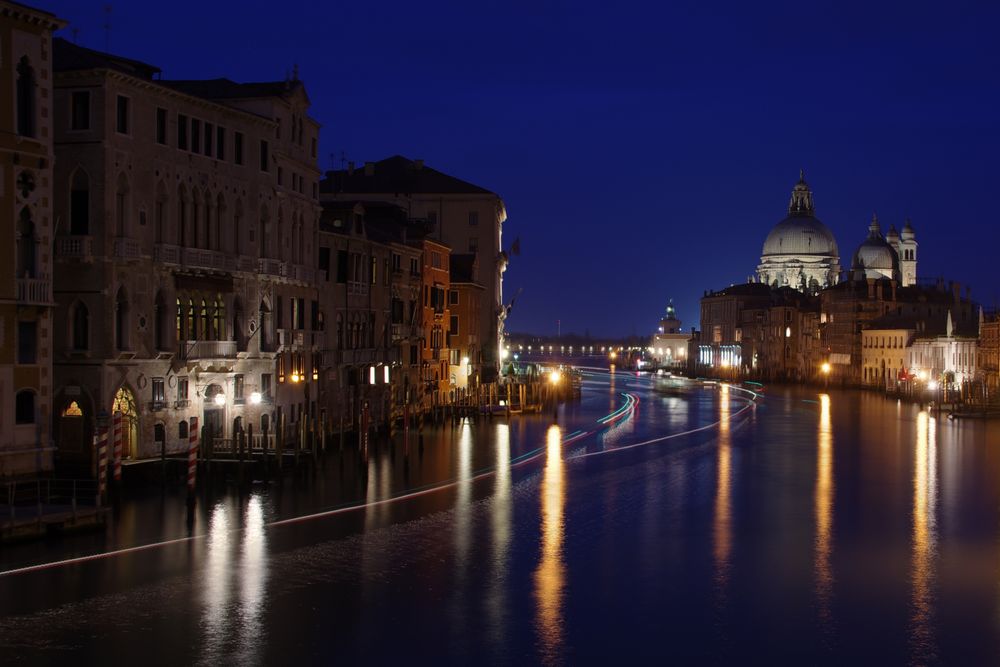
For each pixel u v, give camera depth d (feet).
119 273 141.49
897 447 223.92
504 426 260.21
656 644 86.22
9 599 92.89
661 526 129.80
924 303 520.01
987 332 368.07
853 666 82.23
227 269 163.12
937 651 85.46
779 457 203.72
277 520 127.03
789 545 119.96
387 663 81.15
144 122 146.30
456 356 305.32
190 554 109.40
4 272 123.34
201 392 159.74
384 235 240.32
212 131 161.48
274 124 176.86
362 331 222.28
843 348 523.29
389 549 114.62
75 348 140.05
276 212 179.52
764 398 424.05
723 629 90.07
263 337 176.65
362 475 156.35
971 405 311.47
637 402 391.86
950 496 154.10
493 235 348.79
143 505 131.23
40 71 127.85
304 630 87.61
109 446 131.75
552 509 139.85
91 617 89.15
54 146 139.95
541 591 99.96
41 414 128.06
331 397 205.77
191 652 82.12
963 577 106.63
